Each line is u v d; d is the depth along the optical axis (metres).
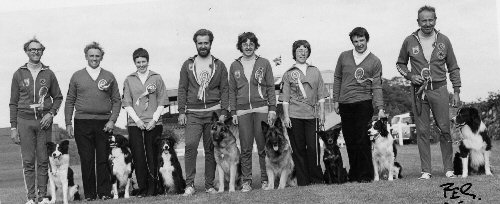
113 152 8.02
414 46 7.89
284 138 8.09
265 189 7.79
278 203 6.38
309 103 8.00
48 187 8.42
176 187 8.16
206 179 8.11
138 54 8.05
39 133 7.98
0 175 12.23
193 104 7.83
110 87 8.02
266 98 7.93
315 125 8.05
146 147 8.05
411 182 7.37
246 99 7.83
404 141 19.59
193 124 7.83
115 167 7.98
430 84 7.79
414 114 8.03
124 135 8.98
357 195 6.55
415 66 7.90
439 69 7.78
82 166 7.84
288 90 8.06
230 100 7.95
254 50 7.99
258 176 10.69
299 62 8.11
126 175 8.05
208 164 8.07
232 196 7.06
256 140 8.16
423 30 7.79
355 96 7.90
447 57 7.86
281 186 8.03
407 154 13.31
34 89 7.89
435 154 12.98
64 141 8.03
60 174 7.91
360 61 7.89
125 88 8.05
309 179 8.09
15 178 12.16
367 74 7.88
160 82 8.12
